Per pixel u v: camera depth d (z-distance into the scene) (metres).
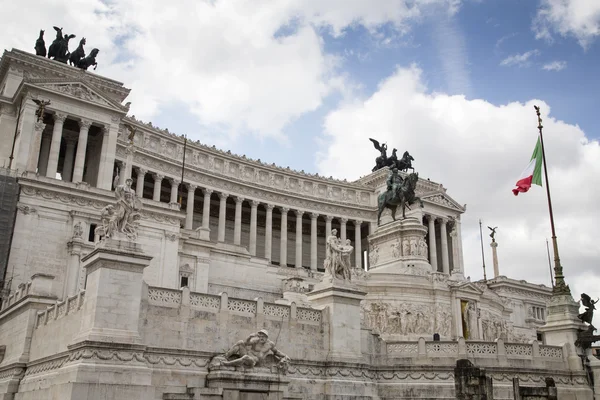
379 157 132.50
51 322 35.22
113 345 29.11
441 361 39.59
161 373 30.94
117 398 28.14
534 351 42.09
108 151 82.62
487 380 30.77
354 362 38.28
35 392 32.47
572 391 41.56
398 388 39.09
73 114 80.56
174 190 101.50
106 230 31.53
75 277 57.94
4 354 41.56
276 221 122.12
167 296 32.75
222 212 106.81
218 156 109.56
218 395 30.77
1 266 55.22
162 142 101.81
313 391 36.28
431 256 119.88
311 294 40.91
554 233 48.00
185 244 69.19
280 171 117.06
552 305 45.97
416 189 126.56
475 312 66.81
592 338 43.09
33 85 77.69
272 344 34.00
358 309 40.28
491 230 117.69
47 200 59.50
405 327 62.19
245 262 76.38
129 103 85.50
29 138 76.44
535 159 54.59
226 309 34.50
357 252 122.12
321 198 119.62
